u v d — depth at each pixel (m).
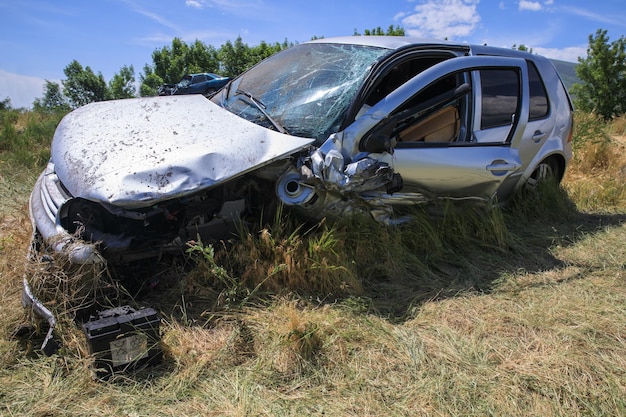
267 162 2.91
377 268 3.27
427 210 3.81
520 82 4.30
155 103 3.62
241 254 2.95
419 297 3.06
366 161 3.15
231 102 3.92
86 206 2.64
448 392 2.16
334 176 3.09
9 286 2.67
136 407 1.97
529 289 3.25
